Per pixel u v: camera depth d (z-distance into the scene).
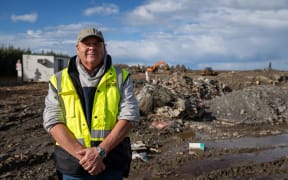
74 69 3.03
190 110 13.99
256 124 13.86
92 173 2.79
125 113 2.96
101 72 2.98
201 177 7.10
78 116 2.92
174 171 7.47
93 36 2.87
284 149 9.77
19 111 13.18
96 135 2.90
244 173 7.50
